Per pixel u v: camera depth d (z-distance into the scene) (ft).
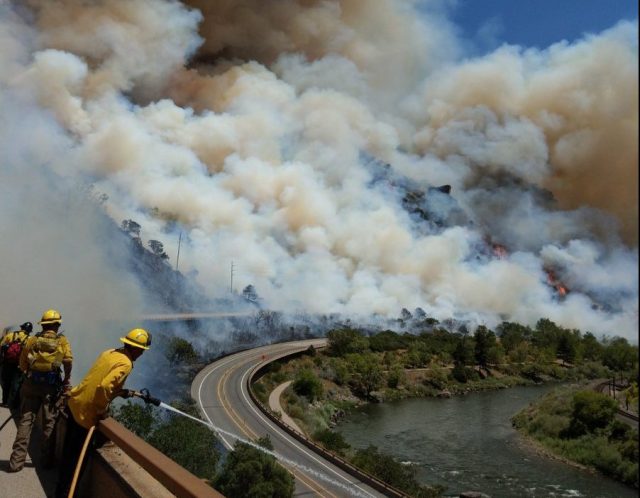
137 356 19.74
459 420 261.65
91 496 19.12
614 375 196.34
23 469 22.27
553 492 149.59
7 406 32.19
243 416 201.26
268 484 103.55
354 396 320.09
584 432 187.83
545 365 378.12
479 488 155.22
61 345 22.85
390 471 145.18
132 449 15.80
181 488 12.56
